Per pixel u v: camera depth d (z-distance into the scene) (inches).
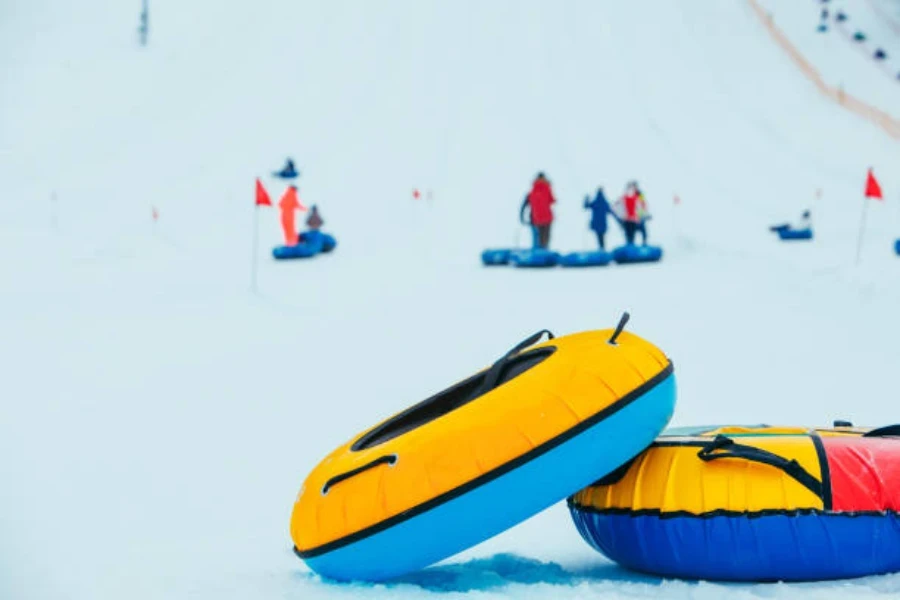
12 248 1445.6
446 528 301.4
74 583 307.4
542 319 959.0
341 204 1900.8
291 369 735.1
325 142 2261.3
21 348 810.2
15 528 373.1
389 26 2942.9
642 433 311.7
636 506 320.2
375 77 2635.3
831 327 866.8
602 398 304.5
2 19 2901.1
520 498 301.1
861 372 699.4
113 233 1622.8
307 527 318.3
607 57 2758.4
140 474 463.5
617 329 327.6
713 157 2190.0
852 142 2299.5
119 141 2239.2
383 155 2183.8
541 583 307.3
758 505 305.1
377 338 868.6
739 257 1375.5
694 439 331.3
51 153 2155.5
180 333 889.5
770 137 2325.3
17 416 579.8
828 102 2581.2
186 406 613.0
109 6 3031.5
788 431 379.2
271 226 1729.8
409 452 305.4
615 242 1647.4
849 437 327.3
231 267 1396.4
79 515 396.8
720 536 307.0
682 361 745.0
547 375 311.0
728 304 999.0
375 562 308.5
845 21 3277.6
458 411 311.6
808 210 1761.8
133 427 557.3
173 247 1529.3
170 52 2770.7
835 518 303.0
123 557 342.3
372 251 1566.2
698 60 2787.9
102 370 725.9
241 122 2364.7
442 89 2561.5
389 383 690.2
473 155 2176.4
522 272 1337.4
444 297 1134.4
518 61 2721.5
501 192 1962.4
